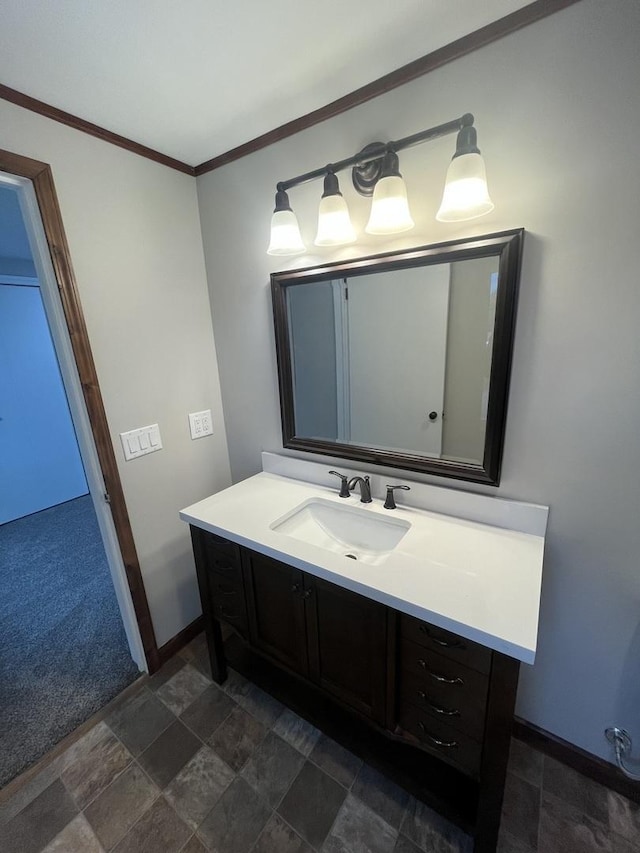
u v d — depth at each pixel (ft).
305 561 3.58
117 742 4.63
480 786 3.19
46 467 11.19
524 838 3.61
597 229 3.05
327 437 5.12
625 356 3.15
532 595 3.01
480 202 2.92
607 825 3.69
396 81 3.57
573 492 3.61
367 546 4.57
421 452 4.37
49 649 6.13
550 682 4.18
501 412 3.70
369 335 4.43
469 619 2.77
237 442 6.30
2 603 7.28
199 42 3.11
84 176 4.24
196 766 4.33
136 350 4.98
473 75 3.24
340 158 4.10
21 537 9.71
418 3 2.82
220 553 4.58
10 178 3.78
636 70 2.70
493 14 2.96
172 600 5.88
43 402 10.96
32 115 3.78
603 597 3.70
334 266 4.40
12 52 3.11
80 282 4.33
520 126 3.15
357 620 3.56
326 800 3.97
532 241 3.29
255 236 5.04
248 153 4.76
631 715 3.83
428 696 3.30
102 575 8.10
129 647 5.97
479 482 4.02
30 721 4.92
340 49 3.26
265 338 5.39
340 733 4.31
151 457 5.34
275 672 5.16
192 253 5.51
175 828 3.78
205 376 5.95
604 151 2.91
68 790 4.13
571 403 3.43
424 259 3.80
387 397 4.48
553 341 3.39
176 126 4.33
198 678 5.51
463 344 3.83
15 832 3.80
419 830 3.69
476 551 3.60
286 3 2.77
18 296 10.25
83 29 2.91
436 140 3.55
